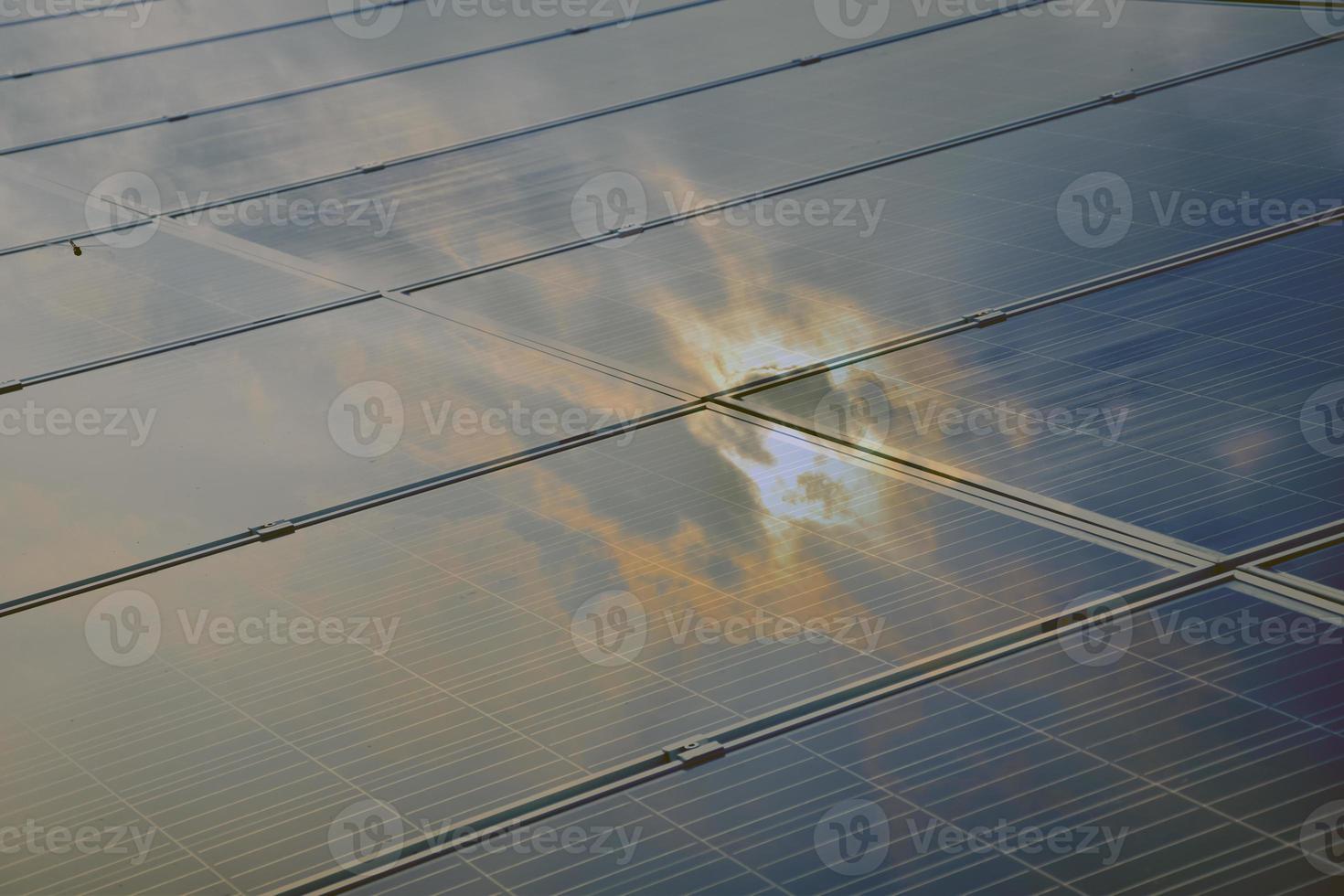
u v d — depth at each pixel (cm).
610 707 656
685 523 802
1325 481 757
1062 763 580
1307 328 923
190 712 695
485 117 1669
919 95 1546
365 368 1065
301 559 823
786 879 541
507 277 1208
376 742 654
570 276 1192
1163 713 599
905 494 805
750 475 845
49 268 1368
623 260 1216
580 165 1470
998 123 1422
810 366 975
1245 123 1312
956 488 803
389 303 1187
